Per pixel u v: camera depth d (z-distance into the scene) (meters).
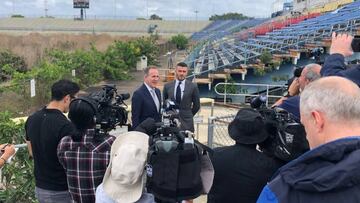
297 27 26.66
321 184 1.35
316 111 1.54
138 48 28.33
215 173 2.78
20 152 4.90
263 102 3.16
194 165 2.33
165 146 2.31
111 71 22.83
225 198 2.75
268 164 2.68
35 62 24.77
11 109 13.17
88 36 50.91
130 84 22.05
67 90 3.32
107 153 2.93
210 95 17.22
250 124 2.73
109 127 3.03
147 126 2.77
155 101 5.73
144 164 2.50
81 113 2.87
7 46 35.72
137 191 2.51
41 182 3.34
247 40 28.03
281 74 18.36
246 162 2.71
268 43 23.12
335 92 1.52
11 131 5.19
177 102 6.43
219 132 6.91
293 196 1.42
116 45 27.30
